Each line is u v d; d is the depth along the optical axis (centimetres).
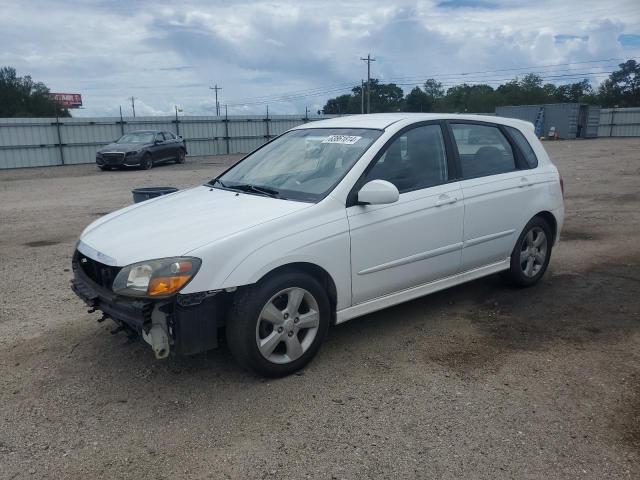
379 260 409
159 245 344
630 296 530
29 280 621
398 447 299
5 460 293
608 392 353
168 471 283
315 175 420
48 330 466
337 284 389
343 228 385
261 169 469
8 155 2739
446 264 460
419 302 520
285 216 366
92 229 412
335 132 465
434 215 439
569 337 438
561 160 2162
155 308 329
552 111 4394
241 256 341
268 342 361
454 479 273
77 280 391
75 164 2928
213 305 338
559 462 285
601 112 4794
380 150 421
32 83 7762
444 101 7775
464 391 356
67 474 282
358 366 392
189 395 355
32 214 1118
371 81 6081
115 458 294
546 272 612
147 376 380
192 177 1844
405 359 402
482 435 309
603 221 896
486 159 503
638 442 301
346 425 320
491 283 572
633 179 1454
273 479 275
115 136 3078
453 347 422
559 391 354
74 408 342
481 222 479
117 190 1521
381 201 380
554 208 552
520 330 453
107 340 440
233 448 300
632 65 8006
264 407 339
